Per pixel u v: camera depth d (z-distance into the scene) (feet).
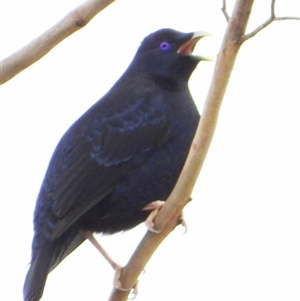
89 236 38.29
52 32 28.78
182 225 35.65
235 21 27.81
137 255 33.32
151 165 38.06
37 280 34.86
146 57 41.16
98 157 37.42
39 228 36.37
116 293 34.30
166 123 38.45
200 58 40.34
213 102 29.32
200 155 30.60
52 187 36.73
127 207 38.06
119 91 40.16
